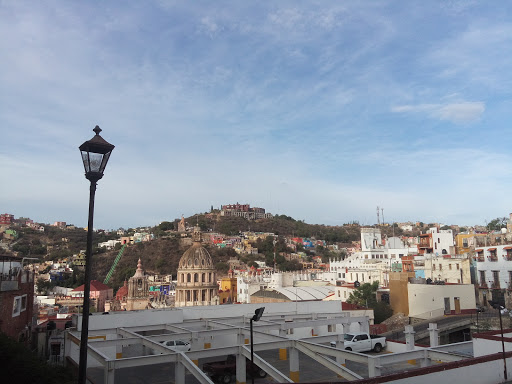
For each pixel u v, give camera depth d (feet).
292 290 302.86
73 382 77.30
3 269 134.10
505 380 65.31
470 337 173.17
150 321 132.98
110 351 122.72
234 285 432.25
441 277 270.26
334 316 155.63
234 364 102.94
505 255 234.17
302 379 97.35
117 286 637.30
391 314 226.17
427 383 58.95
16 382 71.41
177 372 82.12
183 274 377.91
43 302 454.40
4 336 76.38
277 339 98.27
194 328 135.95
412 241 619.67
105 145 47.78
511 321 169.58
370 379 56.03
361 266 348.79
